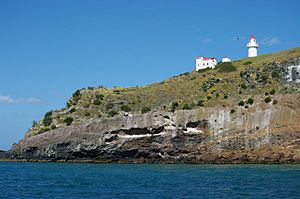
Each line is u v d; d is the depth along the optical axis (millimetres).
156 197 56188
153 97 146000
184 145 122875
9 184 75125
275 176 80062
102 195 58656
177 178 80188
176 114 126375
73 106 153500
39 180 81875
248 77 140250
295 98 121062
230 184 69000
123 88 166875
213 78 147500
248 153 117500
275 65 140625
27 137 149375
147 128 125938
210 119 123562
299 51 151250
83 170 103750
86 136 131000
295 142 114500
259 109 122188
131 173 92750
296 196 54469
